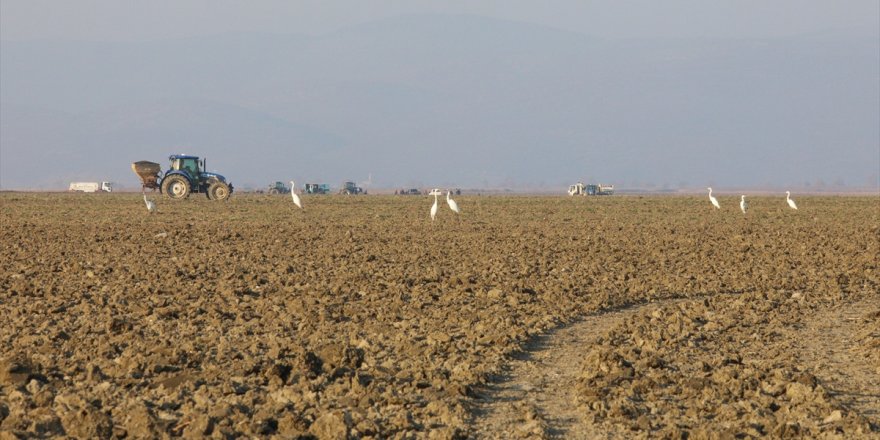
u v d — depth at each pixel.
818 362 26.41
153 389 22.48
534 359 26.56
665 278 42.50
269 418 19.83
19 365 23.41
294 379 23.28
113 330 29.14
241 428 19.19
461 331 29.91
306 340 28.08
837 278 42.38
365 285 39.09
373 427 19.31
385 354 26.44
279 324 30.69
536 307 34.16
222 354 25.98
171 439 18.64
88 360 25.20
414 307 33.94
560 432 19.97
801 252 54.66
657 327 30.83
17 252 52.25
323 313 31.75
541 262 48.31
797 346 28.66
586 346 28.34
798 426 19.48
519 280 41.25
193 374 23.41
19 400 21.33
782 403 21.88
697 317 33.00
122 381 22.75
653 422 20.39
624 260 49.91
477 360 25.92
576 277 42.41
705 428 19.34
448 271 44.53
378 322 31.20
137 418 19.31
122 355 25.14
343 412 19.84
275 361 25.08
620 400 21.77
